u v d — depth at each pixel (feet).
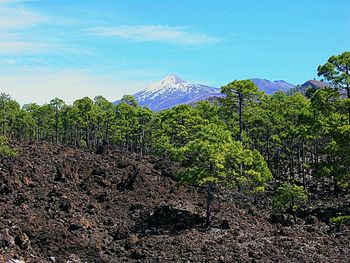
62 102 303.27
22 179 141.90
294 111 184.65
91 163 177.47
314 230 117.29
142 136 253.24
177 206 133.39
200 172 116.16
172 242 104.78
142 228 116.57
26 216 111.45
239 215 129.70
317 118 155.12
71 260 92.89
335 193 161.38
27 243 94.63
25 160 163.84
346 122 124.67
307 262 92.17
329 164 115.24
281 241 106.22
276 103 207.92
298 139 175.83
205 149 115.24
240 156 120.88
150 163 197.16
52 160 174.60
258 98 173.06
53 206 123.95
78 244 100.22
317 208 141.18
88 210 127.13
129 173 162.50
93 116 264.11
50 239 99.66
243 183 134.72
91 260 95.50
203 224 118.73
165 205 127.34
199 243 104.53
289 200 132.67
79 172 163.02
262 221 126.82
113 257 98.37
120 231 111.45
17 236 94.63
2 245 90.84
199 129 193.98
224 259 93.50
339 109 135.33
